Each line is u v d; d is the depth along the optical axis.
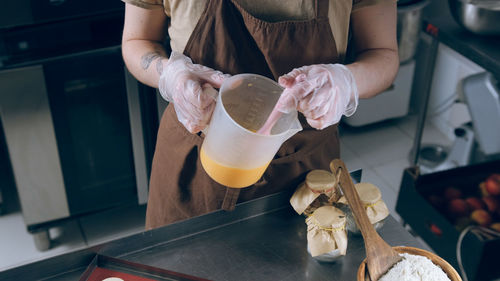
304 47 1.16
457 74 2.86
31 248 2.33
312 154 1.26
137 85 2.12
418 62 3.10
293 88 0.92
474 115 2.46
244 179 0.96
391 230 1.15
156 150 1.38
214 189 1.28
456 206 2.04
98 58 2.02
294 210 1.21
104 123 2.18
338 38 1.20
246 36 1.18
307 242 1.13
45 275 1.02
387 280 0.95
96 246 1.05
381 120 3.06
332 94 0.95
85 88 2.07
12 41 1.88
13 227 2.42
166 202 1.38
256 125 1.02
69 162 2.20
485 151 2.48
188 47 1.20
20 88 1.96
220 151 0.93
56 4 1.87
